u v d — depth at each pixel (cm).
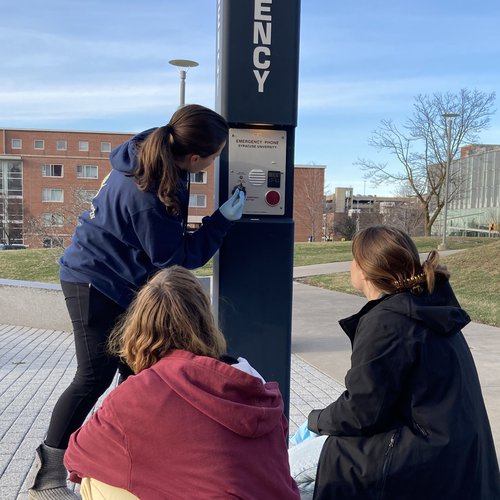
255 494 145
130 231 230
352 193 8281
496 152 5184
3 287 770
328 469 194
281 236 278
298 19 269
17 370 530
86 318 238
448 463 178
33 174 5803
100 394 245
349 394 187
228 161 272
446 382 182
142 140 234
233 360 175
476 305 923
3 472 311
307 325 771
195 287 167
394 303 189
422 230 4309
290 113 272
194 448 143
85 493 154
